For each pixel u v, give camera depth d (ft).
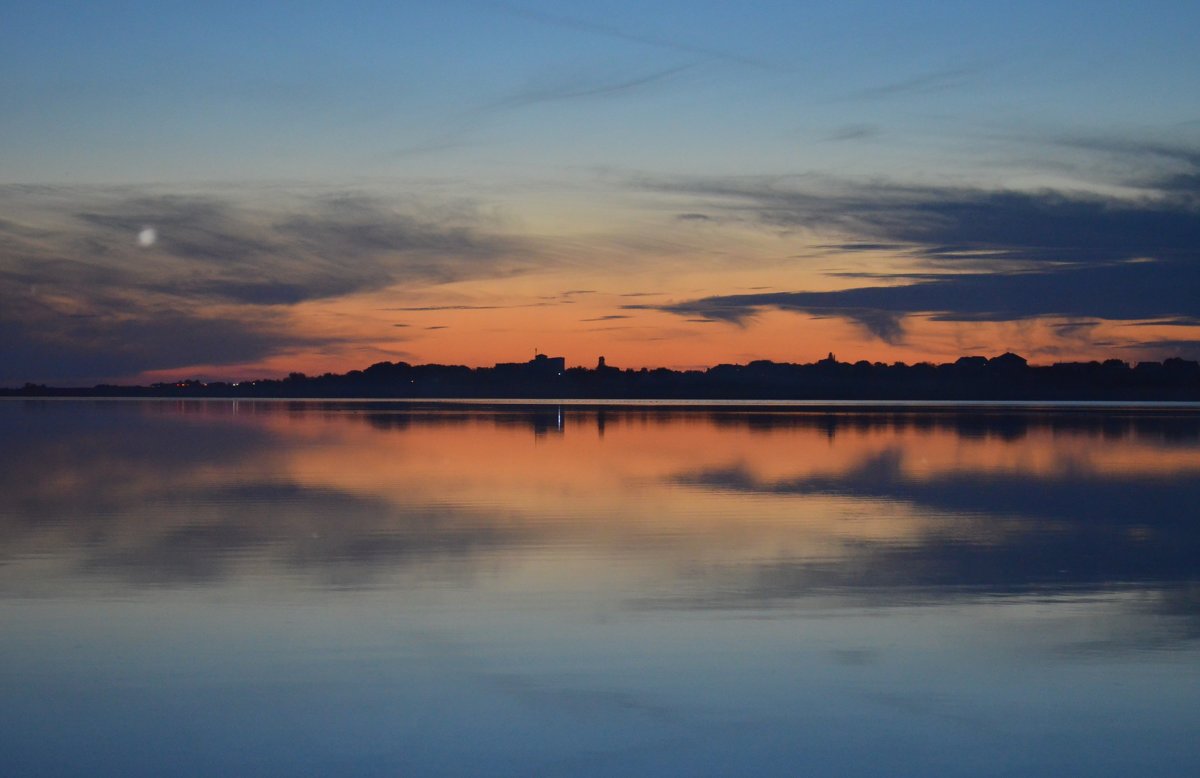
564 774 22.41
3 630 32.55
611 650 30.58
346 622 33.53
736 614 34.68
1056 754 23.44
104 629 32.65
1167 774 22.53
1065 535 50.62
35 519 54.65
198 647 30.78
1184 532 51.70
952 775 22.47
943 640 31.73
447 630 32.60
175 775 22.38
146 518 55.11
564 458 93.45
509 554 44.96
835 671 28.76
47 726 24.85
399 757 23.21
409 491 67.36
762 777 22.33
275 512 57.52
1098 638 31.99
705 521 54.60
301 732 24.49
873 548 46.75
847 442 116.26
